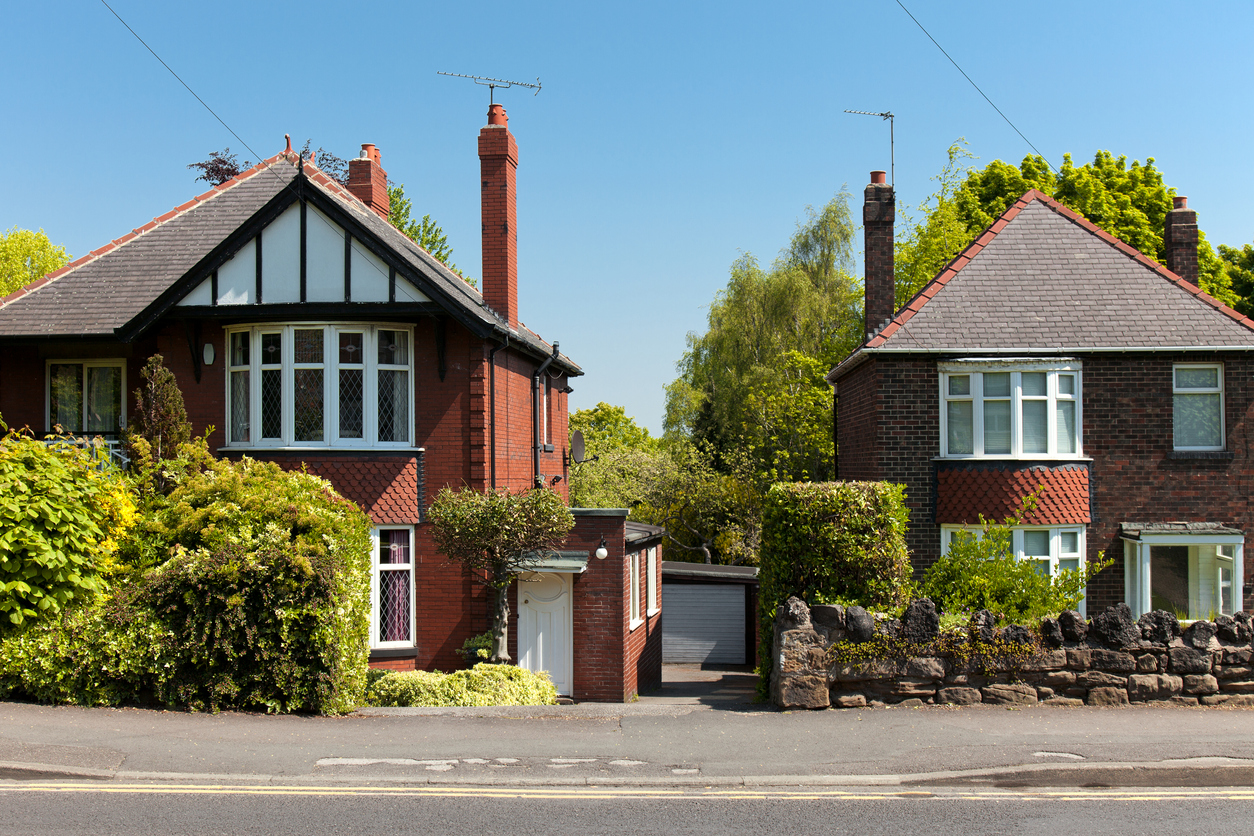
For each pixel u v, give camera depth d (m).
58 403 17.80
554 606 15.91
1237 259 40.56
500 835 6.64
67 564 10.55
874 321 20.23
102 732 9.07
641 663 18.77
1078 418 17.17
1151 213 38.50
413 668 15.63
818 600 11.86
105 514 11.41
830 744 9.04
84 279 18.17
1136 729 9.46
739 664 26.20
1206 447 17.33
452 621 15.77
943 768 8.23
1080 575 12.38
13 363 17.75
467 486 15.87
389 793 7.58
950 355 17.30
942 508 17.16
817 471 33.56
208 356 16.00
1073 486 16.92
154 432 13.62
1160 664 10.59
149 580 10.59
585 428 55.41
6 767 7.89
